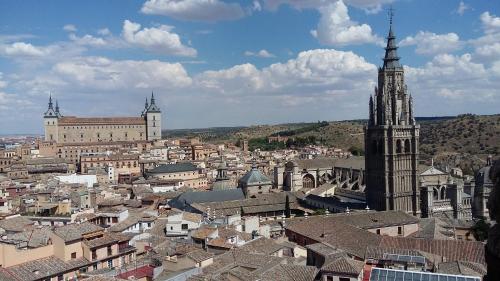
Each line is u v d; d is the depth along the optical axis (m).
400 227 167.62
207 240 127.69
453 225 179.50
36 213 168.00
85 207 189.50
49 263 104.06
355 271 91.12
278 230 168.50
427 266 101.00
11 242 106.38
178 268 102.00
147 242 134.38
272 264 101.88
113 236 120.94
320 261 107.19
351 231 139.00
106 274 98.81
